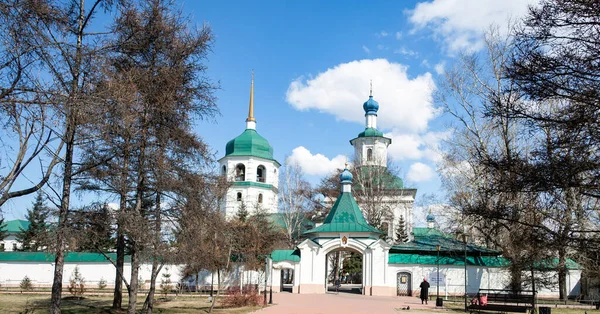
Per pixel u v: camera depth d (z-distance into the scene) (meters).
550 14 14.80
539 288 35.91
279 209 65.25
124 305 30.20
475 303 31.94
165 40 20.69
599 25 14.46
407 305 33.28
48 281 47.56
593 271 28.95
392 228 62.78
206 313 27.61
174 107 20.48
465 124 40.59
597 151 14.21
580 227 24.20
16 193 14.40
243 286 41.56
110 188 20.69
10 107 12.34
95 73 15.61
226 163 67.44
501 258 43.22
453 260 43.41
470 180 35.78
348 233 44.31
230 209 62.44
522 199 18.55
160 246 20.48
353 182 63.53
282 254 45.00
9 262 47.66
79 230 18.00
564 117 14.57
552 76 14.55
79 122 14.77
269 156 68.50
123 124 17.44
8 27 12.33
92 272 47.38
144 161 20.16
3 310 25.75
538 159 15.02
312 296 40.22
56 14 13.86
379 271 42.78
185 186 20.62
